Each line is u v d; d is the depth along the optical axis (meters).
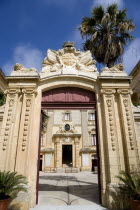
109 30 10.21
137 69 14.51
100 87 6.55
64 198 6.19
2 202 4.12
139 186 4.34
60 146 24.06
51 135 24.73
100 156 5.82
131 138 5.69
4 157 5.38
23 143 5.59
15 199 4.87
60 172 21.92
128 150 5.54
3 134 5.70
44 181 11.54
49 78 6.67
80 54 7.48
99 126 6.12
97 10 10.64
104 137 5.96
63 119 25.72
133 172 5.22
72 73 6.75
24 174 5.24
